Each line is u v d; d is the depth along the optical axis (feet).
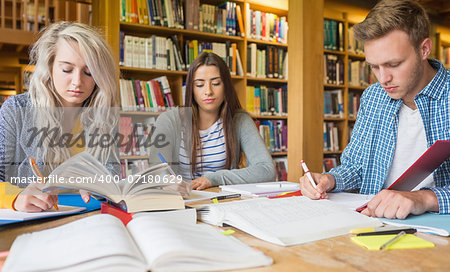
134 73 10.88
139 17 10.27
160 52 10.57
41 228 2.64
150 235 1.91
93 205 3.50
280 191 4.30
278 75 12.98
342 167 4.84
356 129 5.05
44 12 15.33
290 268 1.76
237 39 12.09
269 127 12.60
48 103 4.41
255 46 12.40
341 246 2.15
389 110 4.71
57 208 3.20
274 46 13.24
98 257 1.60
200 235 2.06
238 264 1.75
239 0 12.08
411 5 3.65
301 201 3.06
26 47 15.94
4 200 3.12
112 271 1.58
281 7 13.01
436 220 2.72
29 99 4.47
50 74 4.46
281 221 2.51
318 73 11.64
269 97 12.72
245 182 5.67
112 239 1.80
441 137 4.27
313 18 11.50
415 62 3.74
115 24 9.77
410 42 3.67
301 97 11.29
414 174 3.18
